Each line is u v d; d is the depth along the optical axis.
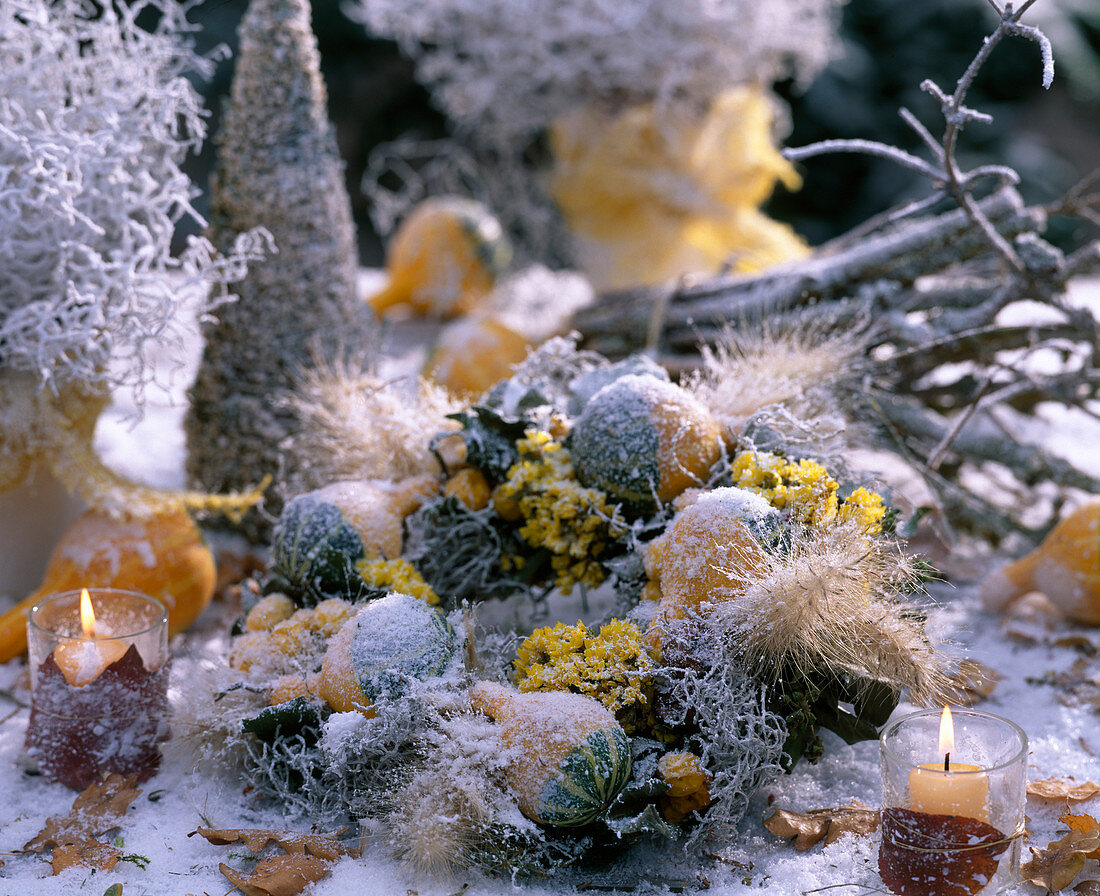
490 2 1.77
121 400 1.85
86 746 1.20
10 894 1.11
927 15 3.46
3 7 1.31
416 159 3.40
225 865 1.13
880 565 1.16
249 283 1.44
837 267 1.50
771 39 1.83
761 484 1.20
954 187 1.31
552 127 1.94
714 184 1.86
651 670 1.14
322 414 1.34
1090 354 1.44
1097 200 1.46
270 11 1.41
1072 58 3.46
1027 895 1.12
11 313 1.30
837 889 1.12
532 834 1.10
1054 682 1.33
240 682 1.19
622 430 1.21
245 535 1.51
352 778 1.16
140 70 1.36
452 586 1.28
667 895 1.12
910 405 1.49
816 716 1.17
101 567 1.32
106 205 1.32
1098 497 1.44
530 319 1.77
